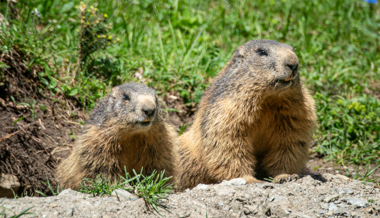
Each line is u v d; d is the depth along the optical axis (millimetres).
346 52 16781
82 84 11906
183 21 15992
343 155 11742
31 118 10820
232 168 9070
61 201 7055
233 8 18266
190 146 10078
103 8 15195
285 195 7645
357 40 17531
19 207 6797
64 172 9391
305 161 9453
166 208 7066
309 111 8961
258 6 18734
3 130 10172
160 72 13086
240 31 16719
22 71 11195
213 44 15180
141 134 8422
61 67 12203
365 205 7324
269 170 9461
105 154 8492
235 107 8797
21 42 11492
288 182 8336
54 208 6812
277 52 8477
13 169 9836
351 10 18531
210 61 13945
